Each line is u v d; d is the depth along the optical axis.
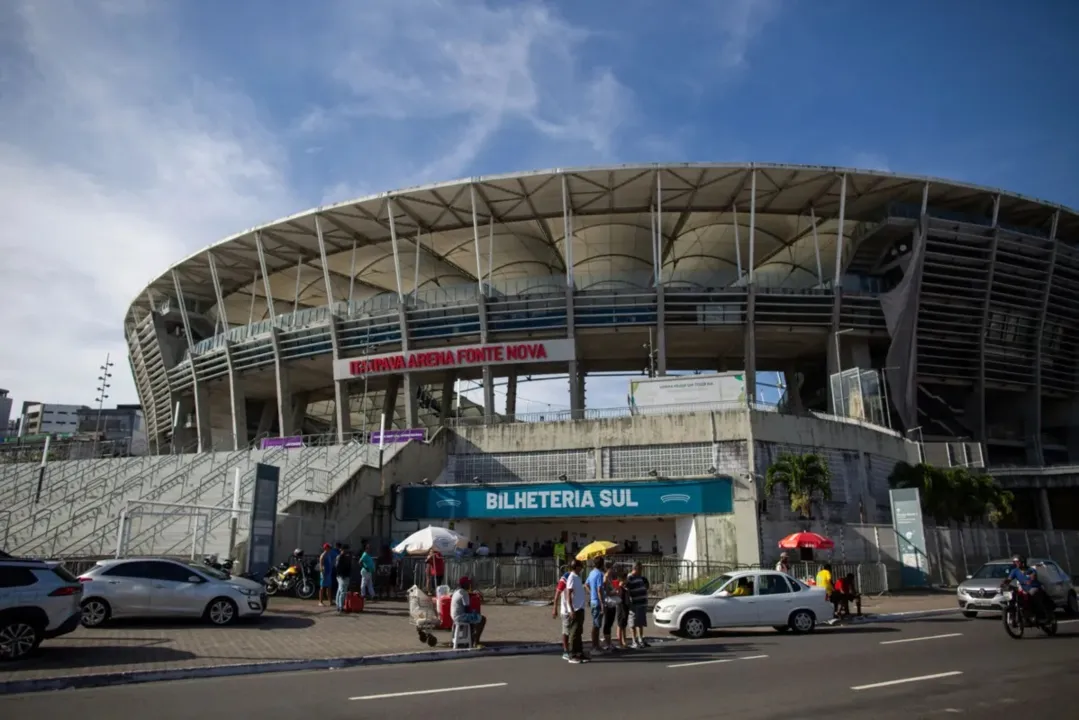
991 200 50.97
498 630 17.36
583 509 33.28
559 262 59.53
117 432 109.50
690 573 27.12
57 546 30.64
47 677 10.53
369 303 52.72
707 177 47.50
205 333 68.38
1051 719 7.92
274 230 53.53
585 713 8.45
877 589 27.59
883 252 53.25
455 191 48.59
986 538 34.41
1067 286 54.31
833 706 8.66
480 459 36.94
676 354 57.41
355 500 30.55
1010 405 55.66
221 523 30.39
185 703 9.17
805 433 34.94
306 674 11.60
